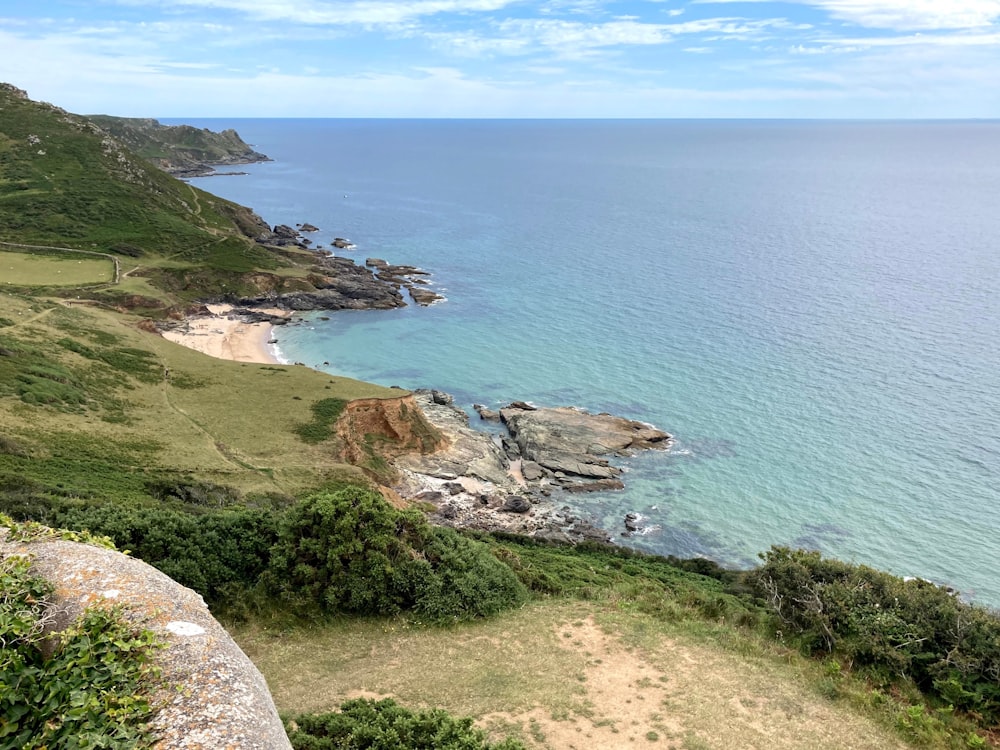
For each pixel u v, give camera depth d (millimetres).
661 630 22938
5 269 84312
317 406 55812
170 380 57375
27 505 25031
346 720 13383
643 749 15828
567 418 63312
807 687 19531
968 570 44312
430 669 19594
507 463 58812
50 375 48219
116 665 7461
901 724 17688
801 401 66688
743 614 25484
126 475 36750
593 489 54812
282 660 19938
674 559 45062
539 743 15797
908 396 66625
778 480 54875
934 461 55906
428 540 25859
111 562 9398
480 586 24391
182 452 43781
